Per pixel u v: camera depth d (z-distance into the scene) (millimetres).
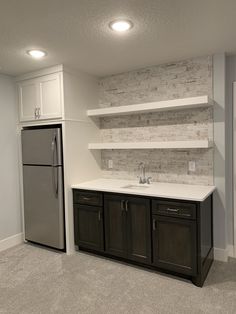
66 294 2467
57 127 3426
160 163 3434
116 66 3357
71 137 3375
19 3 1798
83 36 2379
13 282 2703
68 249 3355
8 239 3668
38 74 3432
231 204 3141
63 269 2961
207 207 2840
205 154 3125
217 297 2359
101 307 2254
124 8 1896
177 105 2947
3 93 3586
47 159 3381
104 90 3850
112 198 3041
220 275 2744
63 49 2701
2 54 2826
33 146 3518
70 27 2188
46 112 3424
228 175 3137
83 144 3580
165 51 2836
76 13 1955
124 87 3668
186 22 2139
